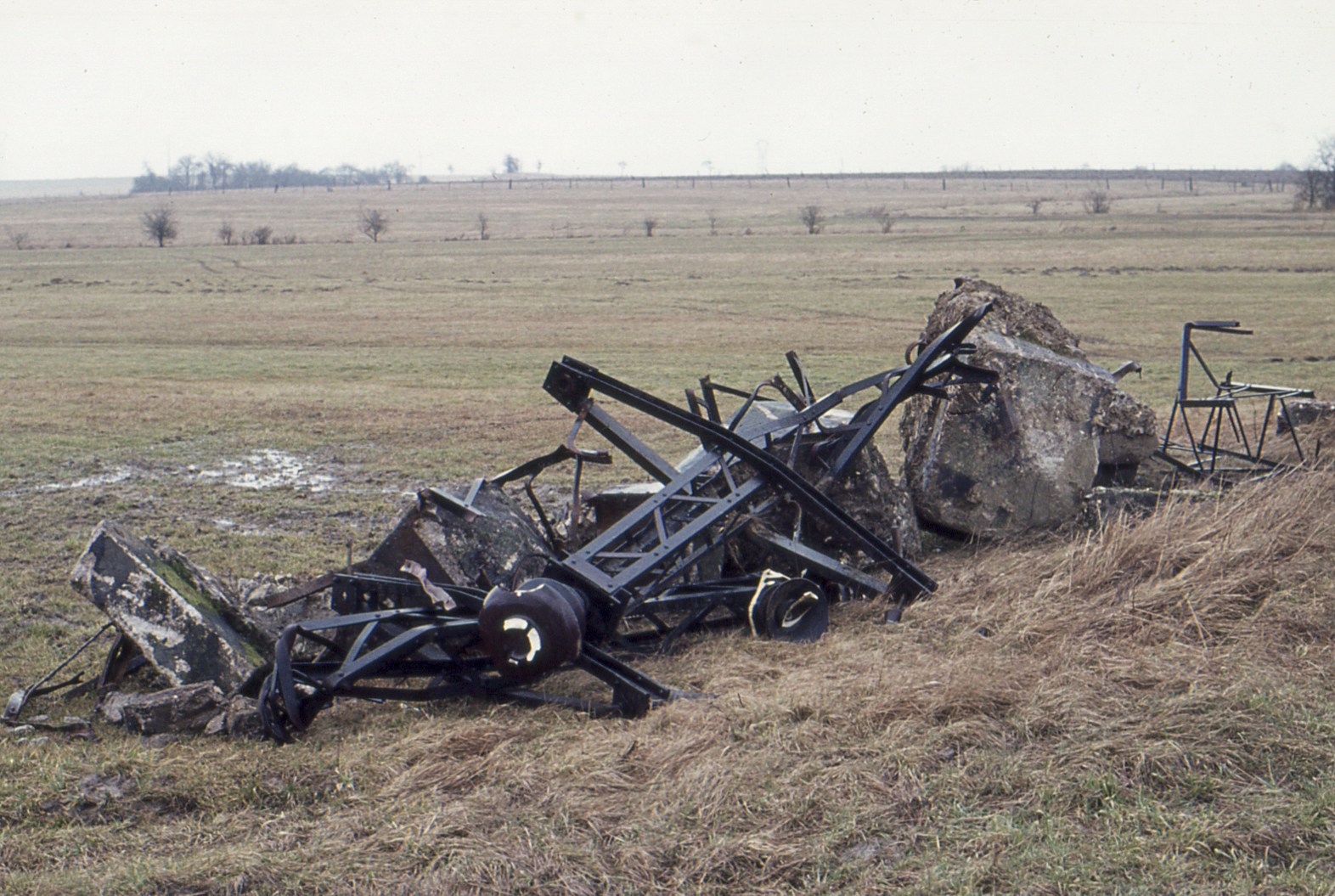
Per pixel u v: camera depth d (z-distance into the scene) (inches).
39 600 348.8
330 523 457.1
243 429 691.4
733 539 309.7
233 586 353.1
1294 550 273.9
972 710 203.0
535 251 2869.1
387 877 161.9
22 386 892.0
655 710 224.1
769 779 182.4
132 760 207.5
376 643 268.1
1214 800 170.4
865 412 340.5
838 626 287.0
